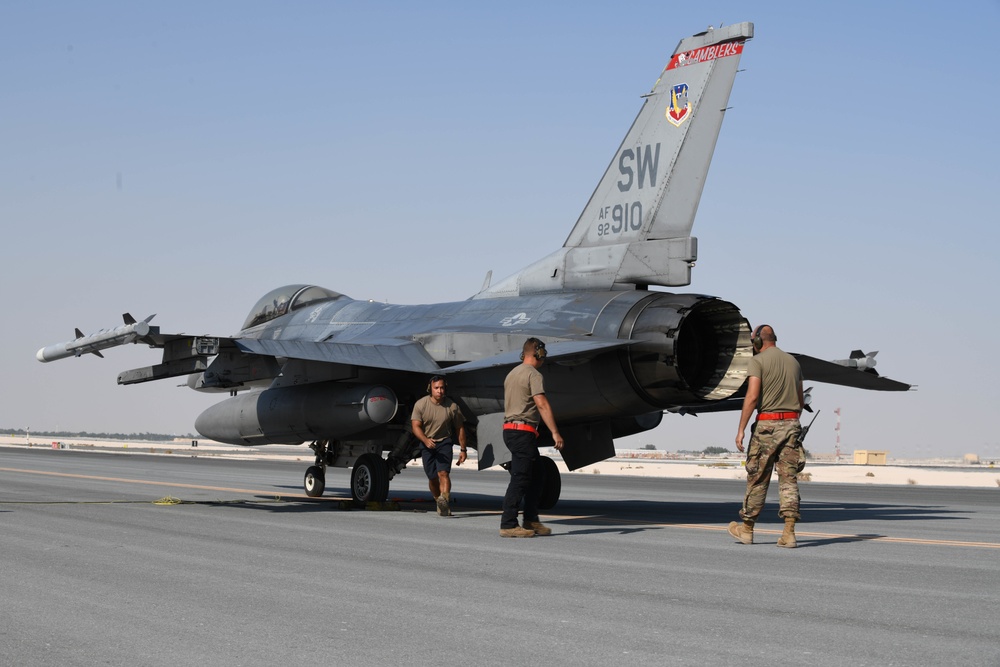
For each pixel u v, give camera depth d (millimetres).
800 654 4547
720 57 11680
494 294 13852
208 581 6480
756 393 8656
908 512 14438
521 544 8836
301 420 13883
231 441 15547
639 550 8383
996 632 5020
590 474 36594
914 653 4566
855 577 6828
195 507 12773
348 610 5523
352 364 12477
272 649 4609
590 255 12578
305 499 15352
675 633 4973
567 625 5152
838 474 36625
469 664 4359
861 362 13086
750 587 6367
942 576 6914
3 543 8398
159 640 4781
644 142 12227
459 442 12070
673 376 11016
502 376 12539
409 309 15312
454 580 6598
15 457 36938
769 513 13953
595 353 11266
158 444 101688
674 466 47500
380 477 13438
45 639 4797
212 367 14469
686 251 11539
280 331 17766
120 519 10703
